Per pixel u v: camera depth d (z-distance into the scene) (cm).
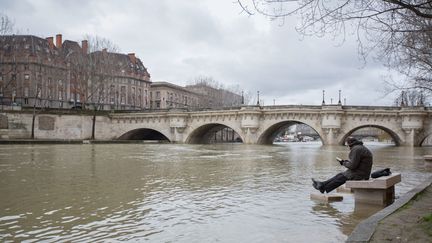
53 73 9825
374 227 748
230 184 1600
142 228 894
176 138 7675
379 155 3822
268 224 920
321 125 6488
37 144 5788
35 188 1468
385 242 654
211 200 1235
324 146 6197
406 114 5984
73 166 2361
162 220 969
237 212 1055
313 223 924
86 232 860
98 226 912
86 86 8819
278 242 775
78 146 5397
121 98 11756
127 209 1098
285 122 7000
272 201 1215
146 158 3145
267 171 2133
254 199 1252
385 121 6212
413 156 3638
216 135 12469
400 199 1042
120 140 7656
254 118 6969
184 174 1970
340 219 963
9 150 4112
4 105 7375
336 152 4300
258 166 2447
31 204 1164
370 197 1157
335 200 1221
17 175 1875
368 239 666
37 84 8969
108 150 4409
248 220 960
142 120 8081
